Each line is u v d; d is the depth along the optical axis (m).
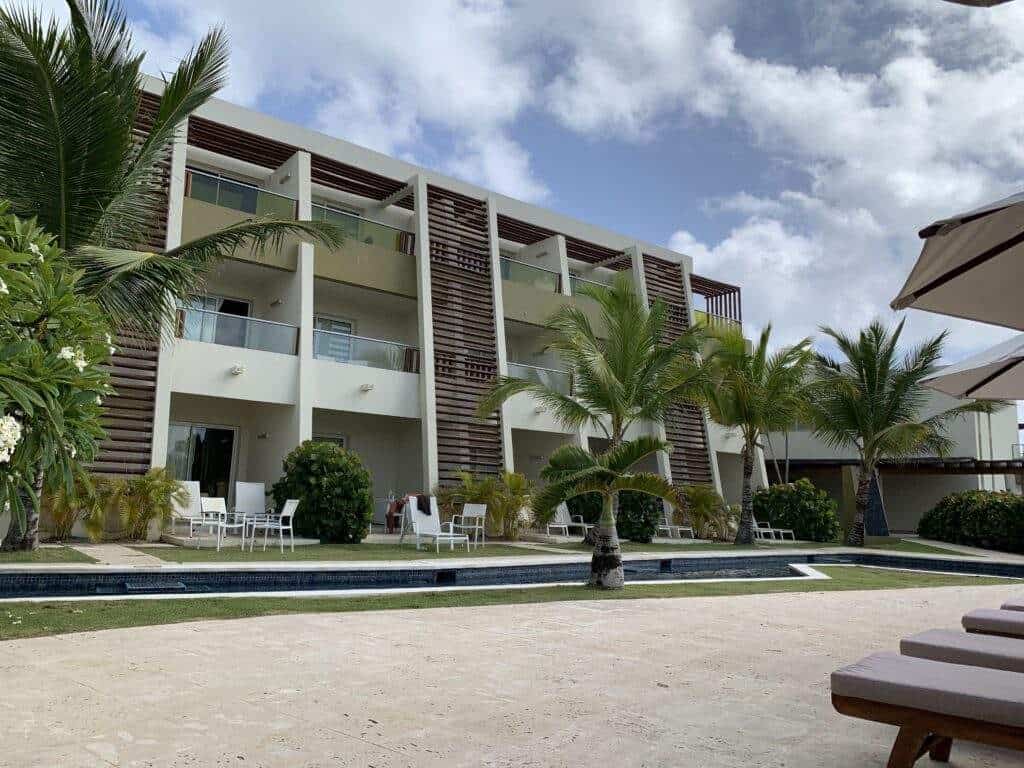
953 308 4.65
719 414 19.88
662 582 10.59
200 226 15.42
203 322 14.94
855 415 20.31
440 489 17.12
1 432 4.00
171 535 12.84
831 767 2.99
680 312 25.28
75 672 4.18
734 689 4.29
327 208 17.83
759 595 9.30
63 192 9.30
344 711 3.58
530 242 23.72
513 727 3.42
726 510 21.28
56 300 4.48
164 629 5.62
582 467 9.66
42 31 8.37
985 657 3.35
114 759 2.81
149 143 10.17
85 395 4.63
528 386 16.09
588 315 22.50
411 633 5.82
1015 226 3.65
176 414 16.59
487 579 11.20
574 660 4.98
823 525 21.25
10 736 3.05
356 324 19.88
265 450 16.91
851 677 2.78
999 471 23.72
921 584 11.56
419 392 18.06
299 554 11.38
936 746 3.18
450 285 19.44
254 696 3.80
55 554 9.65
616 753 3.10
